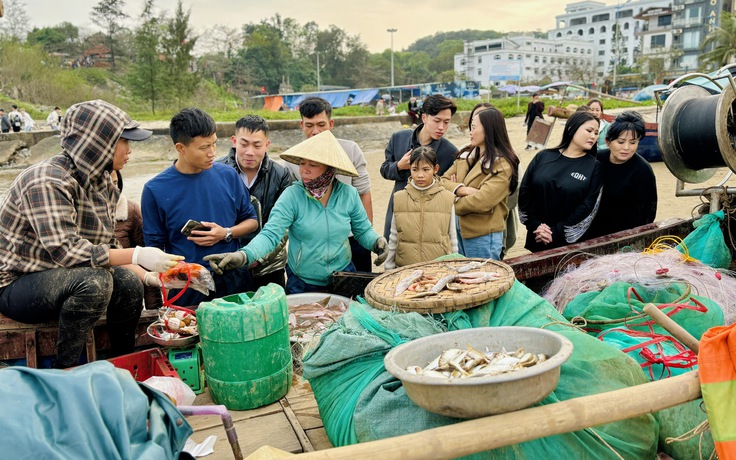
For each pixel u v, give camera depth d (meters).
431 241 4.50
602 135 8.13
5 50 43.91
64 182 3.19
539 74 146.12
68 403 1.77
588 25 167.50
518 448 2.50
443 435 2.01
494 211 4.83
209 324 3.13
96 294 3.17
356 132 29.81
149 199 3.96
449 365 2.44
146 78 46.91
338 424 2.82
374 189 13.86
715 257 4.48
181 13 46.97
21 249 3.26
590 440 2.59
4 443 1.66
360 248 5.12
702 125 4.63
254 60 114.50
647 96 27.75
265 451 2.19
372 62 155.62
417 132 5.32
